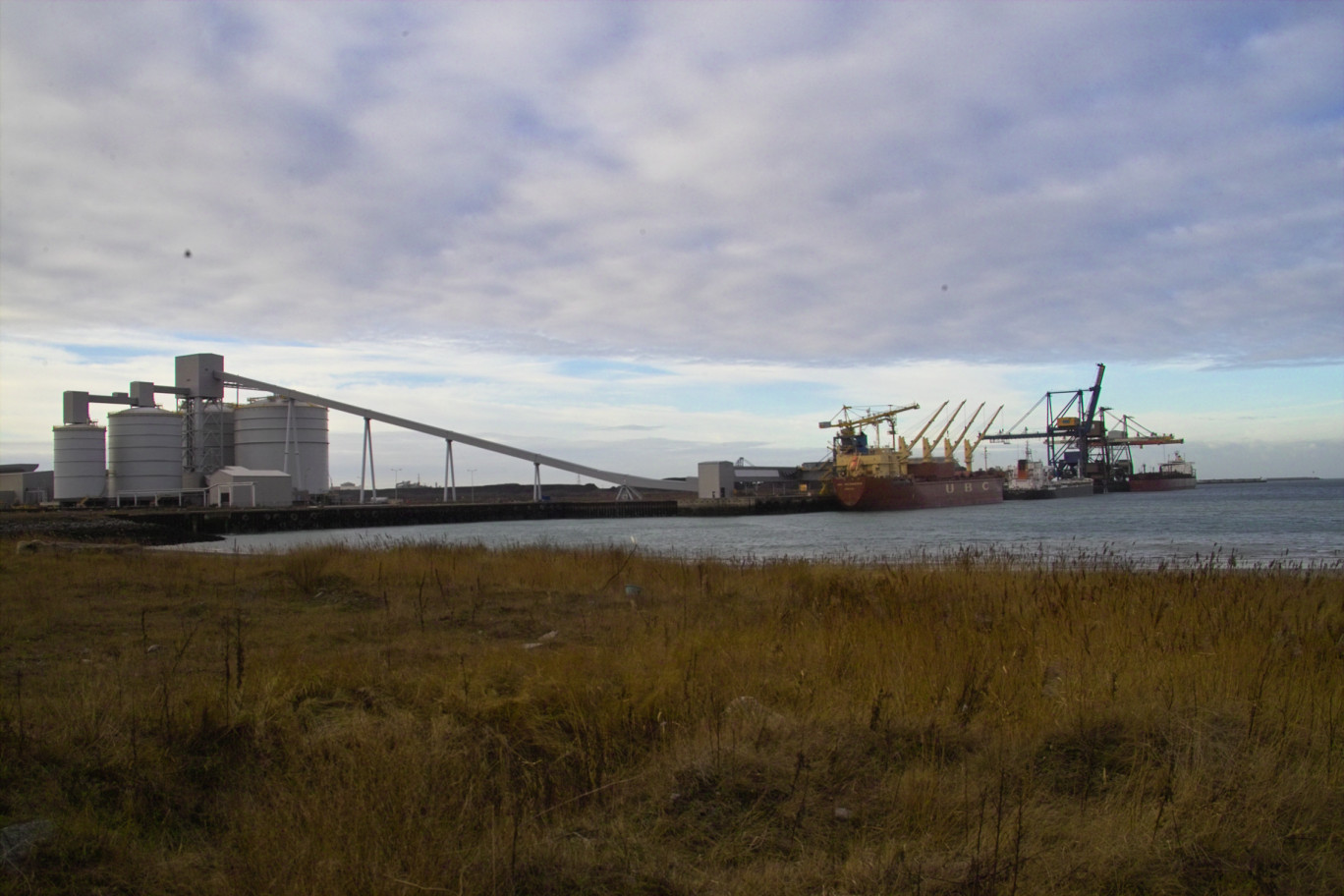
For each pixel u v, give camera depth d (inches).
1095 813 233.5
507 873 195.6
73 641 455.8
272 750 272.5
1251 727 280.1
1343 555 1561.3
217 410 4913.9
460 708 311.4
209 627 510.9
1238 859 212.5
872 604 557.9
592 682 340.2
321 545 1050.1
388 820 210.7
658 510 5364.2
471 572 813.2
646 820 237.1
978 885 191.2
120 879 199.3
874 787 255.6
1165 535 2426.2
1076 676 335.3
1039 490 7062.0
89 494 4352.9
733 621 521.0
